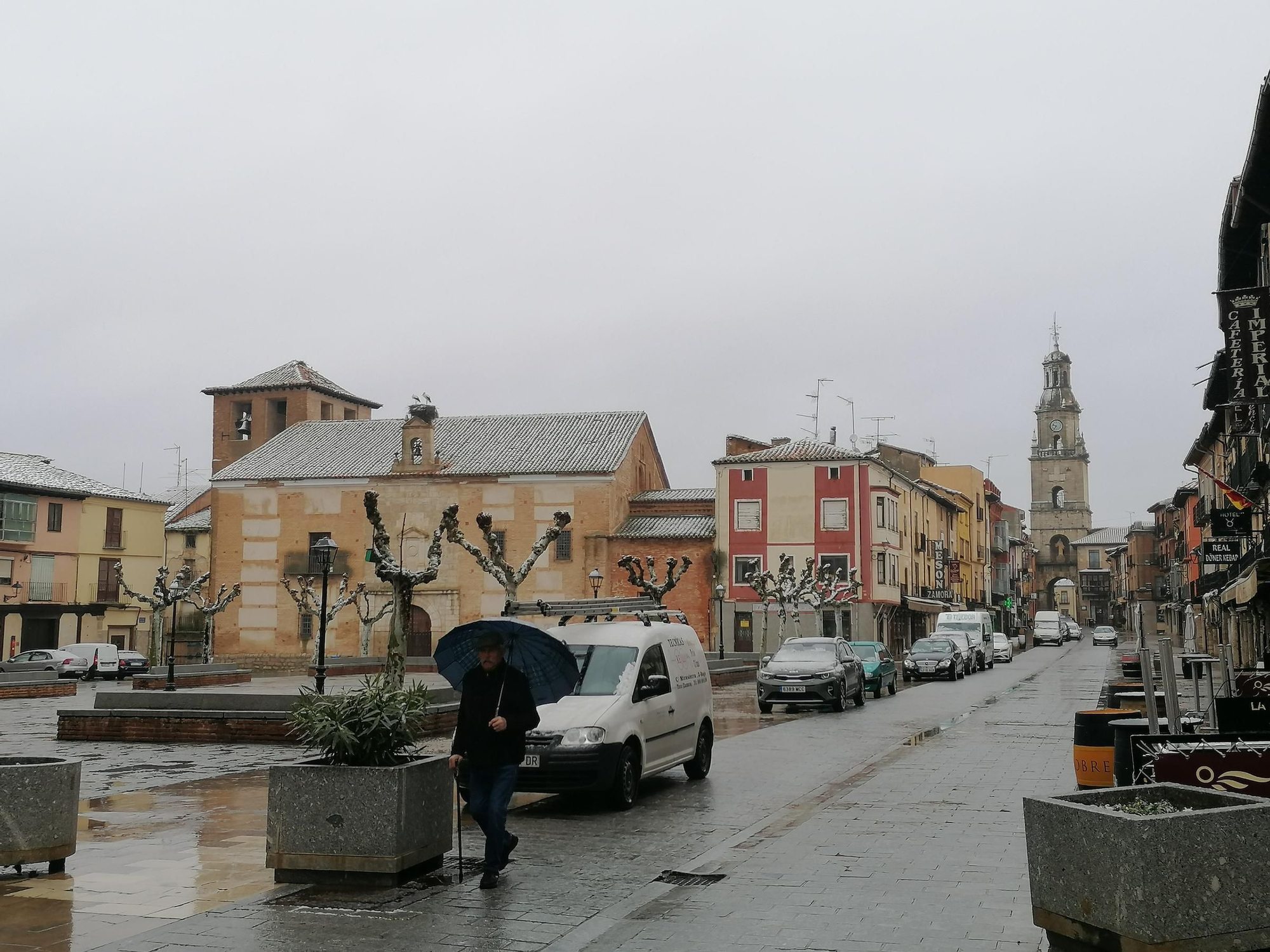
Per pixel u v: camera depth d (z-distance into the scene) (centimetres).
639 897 794
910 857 923
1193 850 563
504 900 785
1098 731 1230
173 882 835
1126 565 12419
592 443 6116
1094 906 582
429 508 5941
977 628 4928
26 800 841
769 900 784
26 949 660
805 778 1457
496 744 842
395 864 809
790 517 5778
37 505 5847
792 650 2736
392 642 1859
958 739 1905
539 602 1433
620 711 1237
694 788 1377
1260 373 2002
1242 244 2738
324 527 6066
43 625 5878
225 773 1491
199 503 7794
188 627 6569
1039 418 15025
